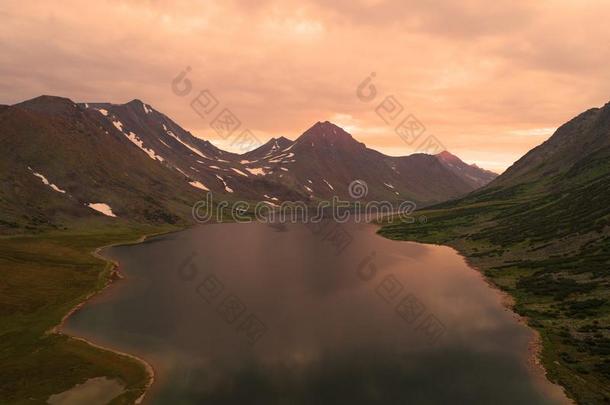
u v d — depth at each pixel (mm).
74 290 84500
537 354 53250
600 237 93688
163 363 52656
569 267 83500
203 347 57094
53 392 46344
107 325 65625
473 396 44094
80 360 53625
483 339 58531
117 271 102000
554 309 66875
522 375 48281
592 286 71188
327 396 44531
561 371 48375
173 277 95875
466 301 75875
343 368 50625
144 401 44250
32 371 50844
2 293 77500
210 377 49000
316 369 50531
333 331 62219
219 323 66062
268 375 49250
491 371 49344
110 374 50062
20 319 67938
